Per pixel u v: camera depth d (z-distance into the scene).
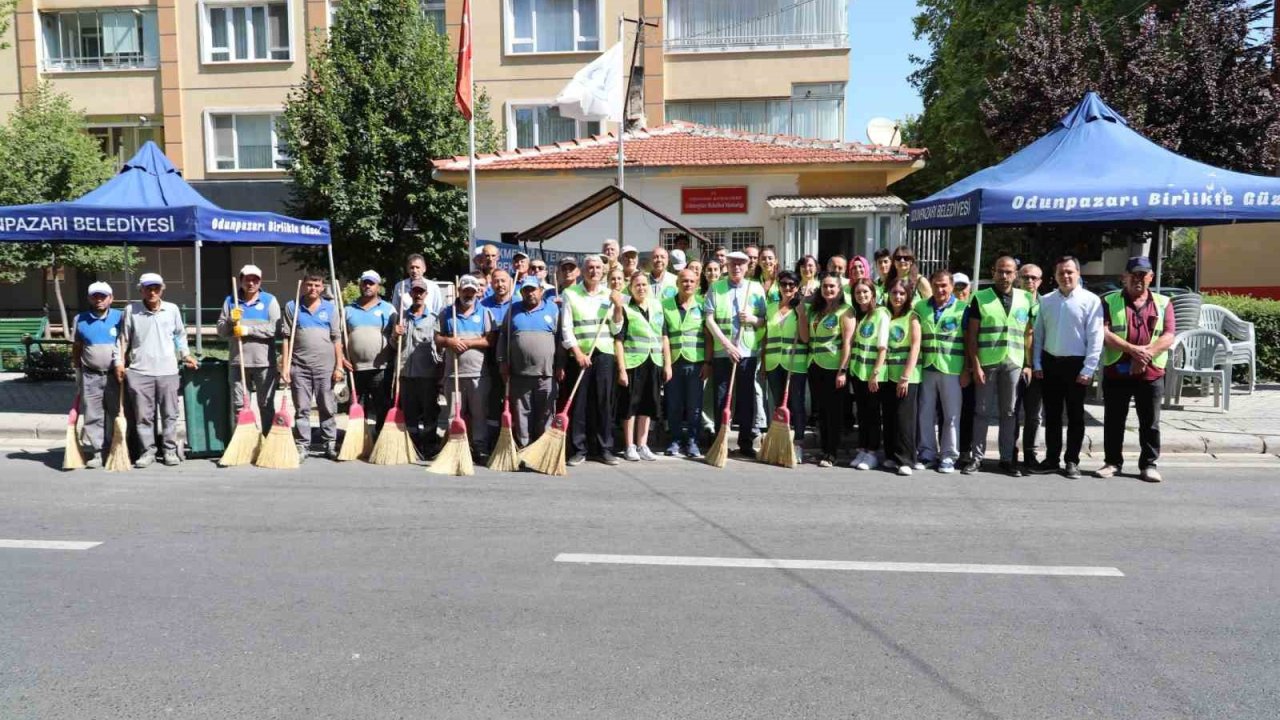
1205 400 11.73
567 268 8.66
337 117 19.86
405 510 6.91
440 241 20.53
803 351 8.97
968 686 3.96
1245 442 9.26
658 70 24.34
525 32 24.64
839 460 9.01
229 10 25.58
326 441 9.08
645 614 4.77
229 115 25.92
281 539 6.11
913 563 5.63
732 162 16.06
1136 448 9.27
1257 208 9.16
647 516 6.75
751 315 9.07
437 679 4.01
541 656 4.25
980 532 6.35
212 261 26.94
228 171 25.88
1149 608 4.89
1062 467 8.41
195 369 9.02
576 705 3.77
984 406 8.45
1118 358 8.17
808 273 9.36
